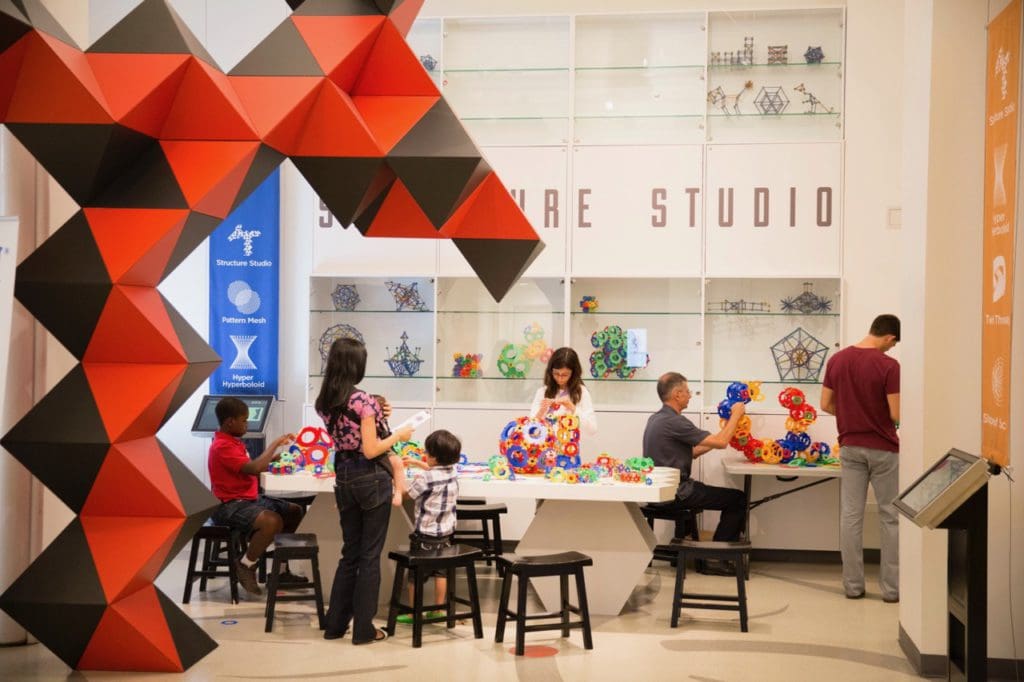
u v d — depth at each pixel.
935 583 4.94
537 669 5.00
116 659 4.76
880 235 7.82
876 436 6.54
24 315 5.50
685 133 8.08
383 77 4.77
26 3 4.12
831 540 7.80
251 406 8.23
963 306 4.91
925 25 5.06
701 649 5.40
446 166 4.59
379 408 5.49
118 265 4.36
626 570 6.09
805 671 5.02
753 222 7.93
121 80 4.30
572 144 8.09
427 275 8.20
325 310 8.43
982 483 3.67
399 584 5.61
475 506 7.38
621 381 8.15
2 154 5.48
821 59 7.96
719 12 8.00
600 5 8.15
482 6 8.21
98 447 4.43
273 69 4.57
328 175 4.68
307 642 5.46
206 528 6.34
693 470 7.82
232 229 8.41
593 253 8.06
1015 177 3.84
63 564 4.58
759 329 8.04
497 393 8.27
